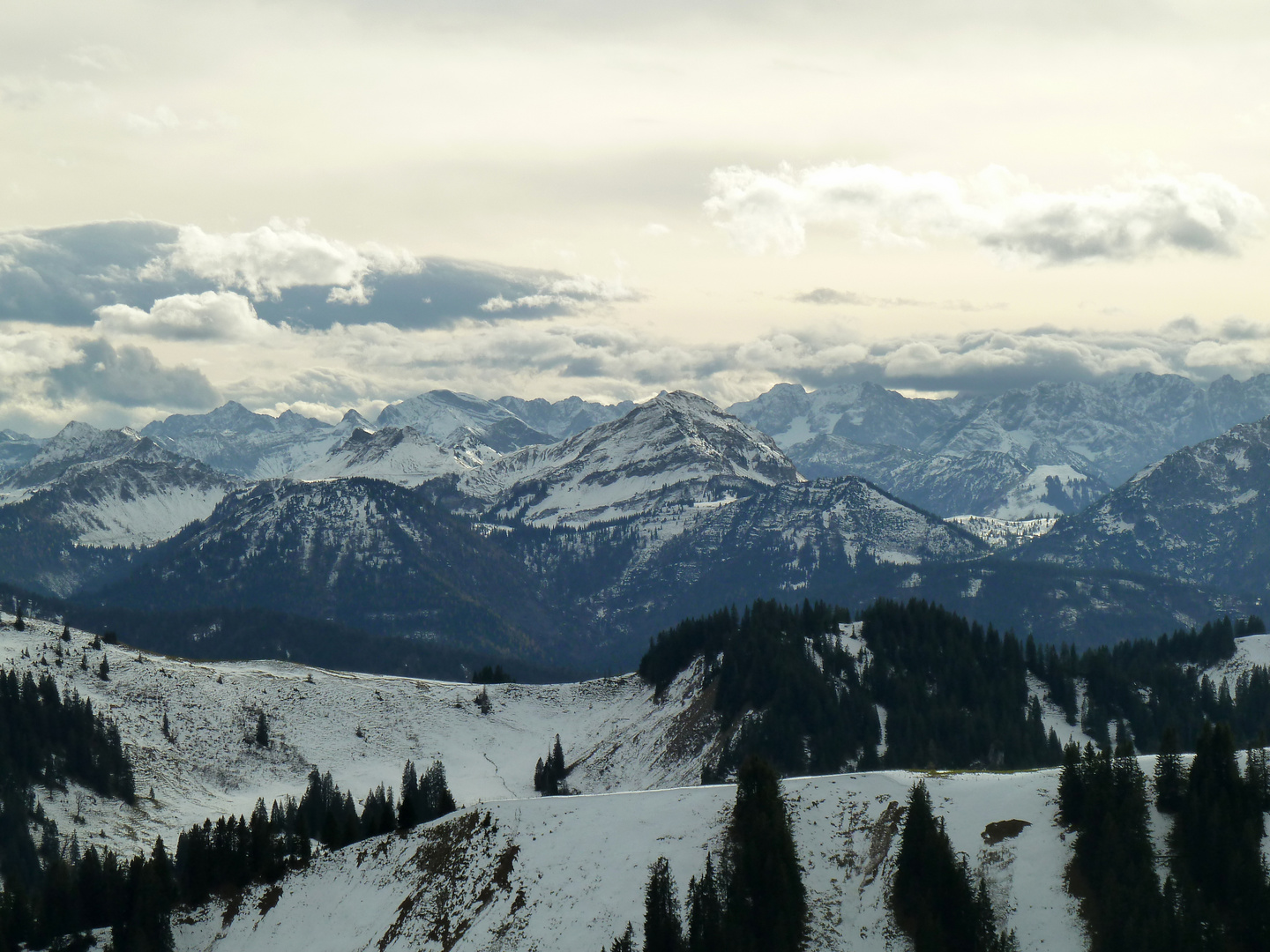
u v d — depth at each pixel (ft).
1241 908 378.94
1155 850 403.34
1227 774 417.28
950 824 436.76
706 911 412.36
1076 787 422.41
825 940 405.18
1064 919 389.80
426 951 452.35
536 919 440.45
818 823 451.12
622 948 412.57
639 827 470.39
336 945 479.41
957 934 392.88
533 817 495.00
